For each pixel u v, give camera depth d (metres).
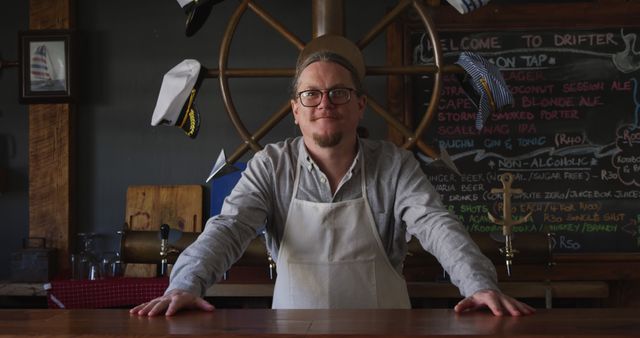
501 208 3.73
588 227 3.70
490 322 1.37
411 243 3.01
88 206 3.93
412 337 1.22
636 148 3.71
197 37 3.92
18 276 3.62
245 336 1.24
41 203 3.84
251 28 3.89
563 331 1.26
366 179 2.13
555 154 3.73
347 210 2.12
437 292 3.25
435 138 3.77
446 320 1.41
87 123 3.94
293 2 3.90
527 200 3.73
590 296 3.41
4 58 3.95
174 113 3.04
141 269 3.74
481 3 3.00
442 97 3.77
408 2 3.10
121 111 3.94
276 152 2.18
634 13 3.70
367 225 2.12
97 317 1.48
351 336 1.23
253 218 2.03
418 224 1.98
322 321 1.40
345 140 2.06
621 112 3.72
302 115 2.04
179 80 3.01
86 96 3.94
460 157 3.76
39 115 3.86
